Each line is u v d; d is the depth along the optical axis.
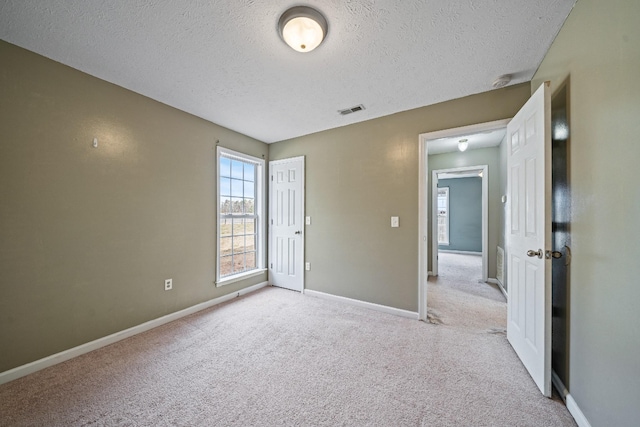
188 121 2.83
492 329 2.45
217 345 2.16
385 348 2.11
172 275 2.68
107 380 1.70
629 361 1.00
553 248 1.71
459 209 7.35
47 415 1.40
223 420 1.37
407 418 1.38
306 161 3.55
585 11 1.30
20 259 1.74
